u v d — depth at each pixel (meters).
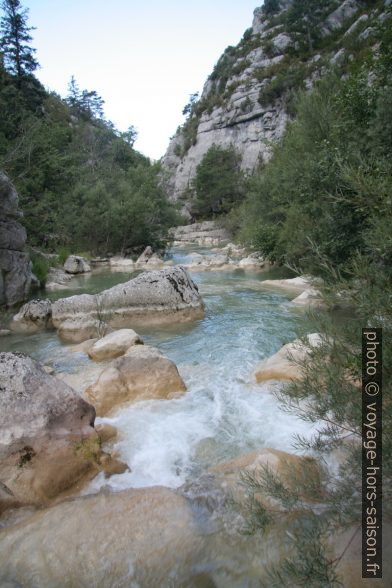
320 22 77.75
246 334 9.47
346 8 77.06
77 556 3.21
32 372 4.83
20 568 3.15
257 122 74.19
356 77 11.06
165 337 9.61
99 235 32.28
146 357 6.57
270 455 4.20
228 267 23.66
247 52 88.81
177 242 53.81
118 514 3.62
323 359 3.25
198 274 21.30
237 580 2.95
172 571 3.07
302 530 3.04
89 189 34.06
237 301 13.31
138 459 4.66
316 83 21.47
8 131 28.38
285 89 71.00
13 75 40.47
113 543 3.30
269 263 23.27
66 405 4.66
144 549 3.24
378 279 2.90
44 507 3.87
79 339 9.61
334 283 3.19
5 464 4.05
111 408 5.80
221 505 3.64
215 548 3.21
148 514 3.59
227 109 80.00
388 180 3.23
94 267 27.05
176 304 10.95
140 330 10.30
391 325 2.77
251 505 3.14
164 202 42.53
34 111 40.66
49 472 4.07
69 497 4.00
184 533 3.37
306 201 12.41
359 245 8.68
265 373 6.60
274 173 21.36
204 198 70.75
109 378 6.10
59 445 4.29
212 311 11.98
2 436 4.16
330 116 16.38
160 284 11.05
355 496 2.97
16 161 25.70
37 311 10.74
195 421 5.45
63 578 3.06
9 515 3.74
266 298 13.64
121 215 32.06
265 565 2.98
